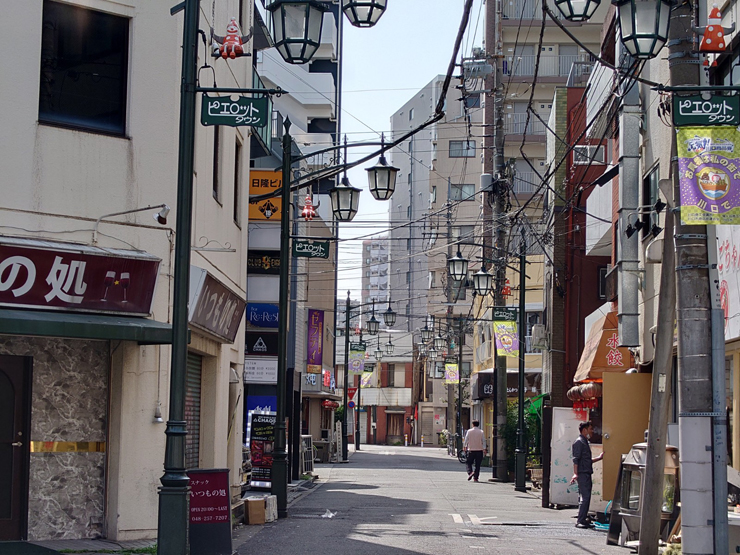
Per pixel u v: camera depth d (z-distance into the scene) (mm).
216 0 15445
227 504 11414
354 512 18578
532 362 43312
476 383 50250
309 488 25891
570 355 31562
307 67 58719
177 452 9023
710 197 9359
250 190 23953
